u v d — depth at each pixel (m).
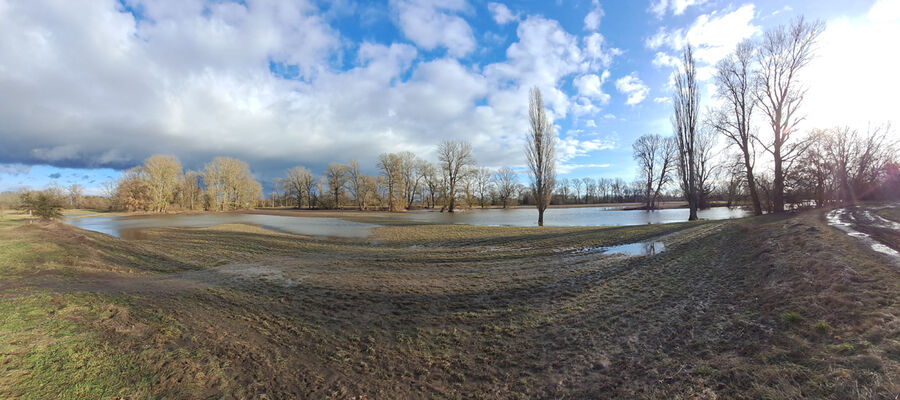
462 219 40.28
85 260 12.91
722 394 3.45
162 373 4.35
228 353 5.07
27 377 4.05
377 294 8.32
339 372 4.56
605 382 3.99
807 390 3.22
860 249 8.19
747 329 4.87
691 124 29.45
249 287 9.23
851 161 34.78
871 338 3.88
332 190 88.75
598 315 6.23
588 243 15.24
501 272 10.41
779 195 24.14
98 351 4.86
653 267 10.04
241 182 89.12
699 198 45.41
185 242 18.95
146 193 70.25
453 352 5.08
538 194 30.53
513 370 4.46
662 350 4.62
